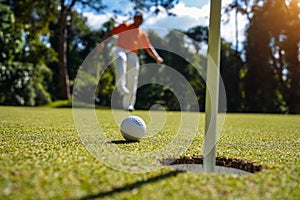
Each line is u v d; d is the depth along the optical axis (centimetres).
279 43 1706
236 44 1748
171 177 181
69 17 1725
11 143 291
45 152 247
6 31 1516
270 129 568
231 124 686
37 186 158
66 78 1666
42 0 1570
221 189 162
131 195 150
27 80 1602
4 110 946
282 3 1686
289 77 1716
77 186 161
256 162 238
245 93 1733
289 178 188
